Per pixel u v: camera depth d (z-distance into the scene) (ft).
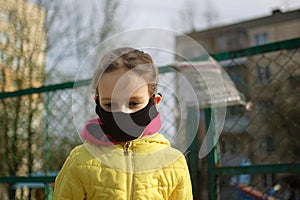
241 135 10.33
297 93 10.06
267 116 10.39
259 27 57.77
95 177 4.96
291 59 9.96
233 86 9.84
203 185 9.78
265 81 10.36
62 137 12.56
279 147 10.23
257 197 10.68
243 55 9.34
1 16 30.76
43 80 31.24
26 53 30.83
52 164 13.24
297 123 10.11
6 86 29.89
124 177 4.99
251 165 9.02
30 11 31.94
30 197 13.15
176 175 5.24
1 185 15.60
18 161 14.53
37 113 15.29
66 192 5.04
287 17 55.36
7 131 15.55
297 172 8.46
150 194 5.01
